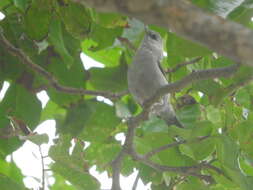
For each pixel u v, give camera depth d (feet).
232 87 30.96
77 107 36.83
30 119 34.78
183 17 14.17
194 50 28.02
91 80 37.96
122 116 36.52
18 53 31.58
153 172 35.94
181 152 33.88
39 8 31.04
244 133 30.96
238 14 27.02
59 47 33.35
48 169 32.55
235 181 29.76
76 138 36.68
